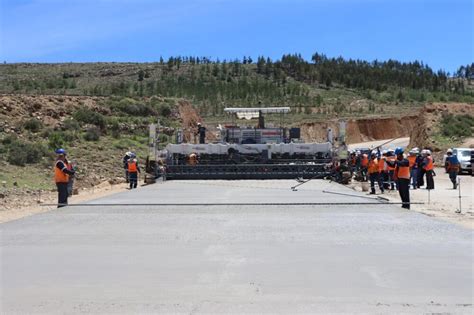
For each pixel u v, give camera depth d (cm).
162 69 11656
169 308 650
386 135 8719
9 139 3450
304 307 650
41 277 793
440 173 3784
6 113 4053
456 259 897
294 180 2750
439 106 5944
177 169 2856
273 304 662
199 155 2966
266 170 2847
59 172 1723
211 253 951
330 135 3012
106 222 1323
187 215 1445
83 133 4162
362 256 921
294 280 769
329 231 1177
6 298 693
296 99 10169
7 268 848
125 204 1702
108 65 11875
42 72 10788
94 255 938
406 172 1655
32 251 974
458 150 3681
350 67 14562
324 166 2823
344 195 1997
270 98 9912
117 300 683
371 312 631
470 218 1466
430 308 645
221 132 3216
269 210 1546
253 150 2945
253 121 6519
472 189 2492
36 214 1482
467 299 679
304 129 7644
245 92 9856
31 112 4278
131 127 4744
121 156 3834
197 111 7369
